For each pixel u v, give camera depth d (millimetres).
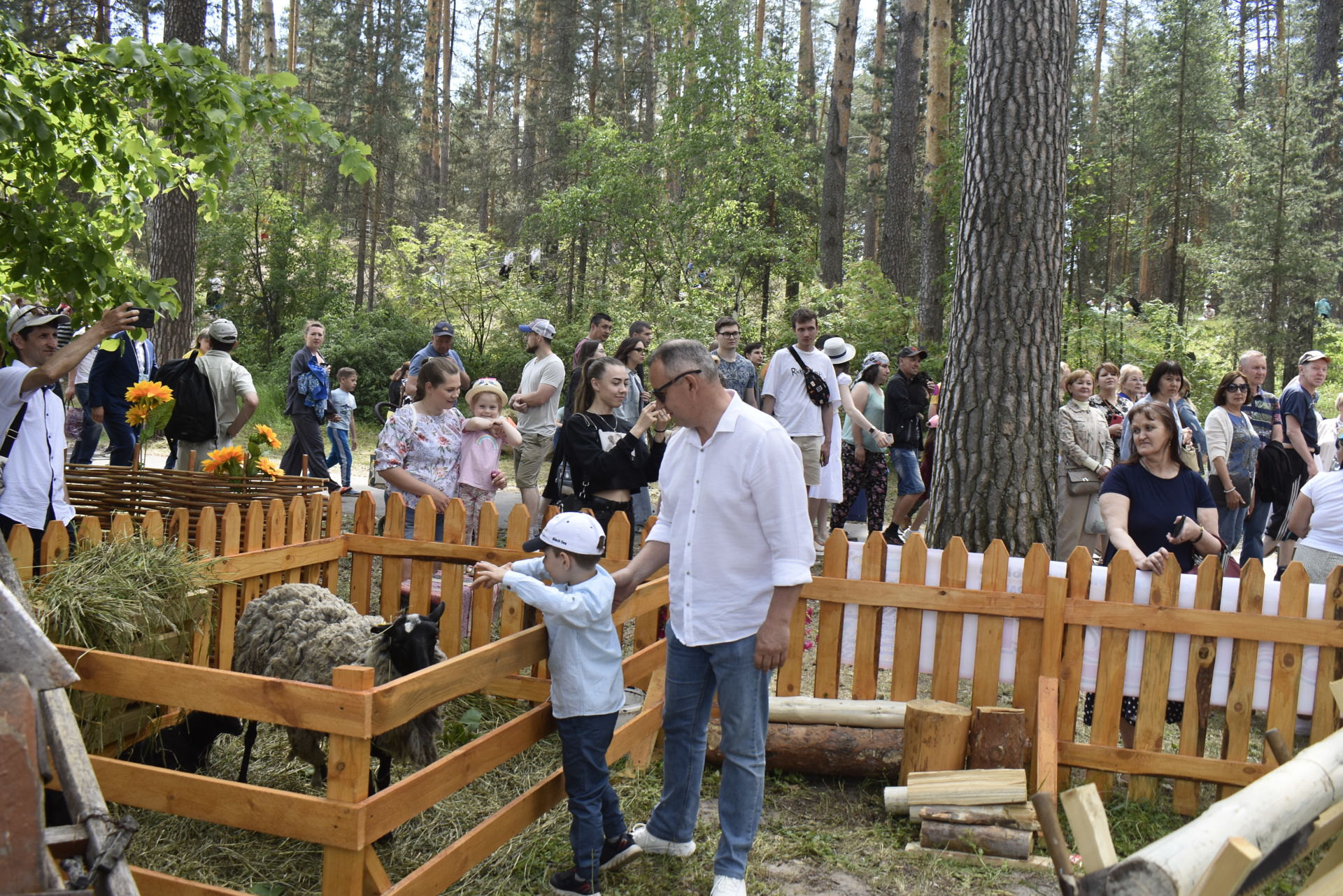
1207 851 2004
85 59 5035
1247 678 4355
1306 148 25531
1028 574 4535
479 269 23688
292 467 10828
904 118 20891
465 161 37594
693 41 23047
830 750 4453
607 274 23219
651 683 4824
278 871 3537
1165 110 30219
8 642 2244
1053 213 5863
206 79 5047
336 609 3846
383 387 21203
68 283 5410
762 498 3391
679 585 3555
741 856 3459
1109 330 19281
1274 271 25609
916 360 9641
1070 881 2154
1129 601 4469
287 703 2861
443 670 3090
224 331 8273
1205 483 4848
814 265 22234
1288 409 8617
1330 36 27344
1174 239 29672
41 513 4570
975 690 4613
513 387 22453
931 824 3957
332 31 32656
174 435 8117
